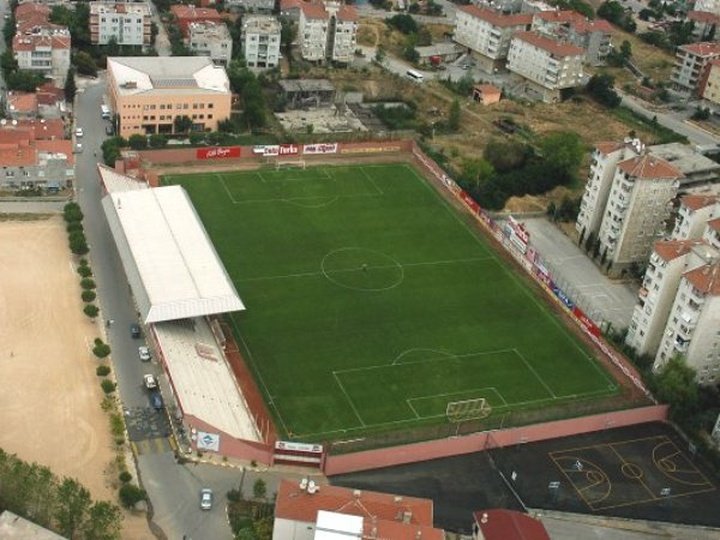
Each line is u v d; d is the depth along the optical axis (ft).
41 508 592.19
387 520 576.20
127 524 624.18
